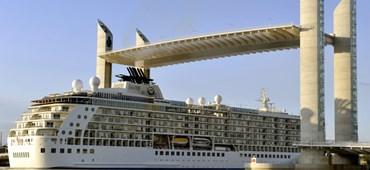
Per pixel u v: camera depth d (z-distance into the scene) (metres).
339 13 97.12
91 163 90.81
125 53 115.62
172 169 101.31
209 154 107.44
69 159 88.44
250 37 98.50
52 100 91.62
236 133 112.44
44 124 88.31
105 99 94.44
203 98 109.75
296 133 121.88
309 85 88.62
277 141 118.31
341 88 95.25
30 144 87.88
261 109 122.88
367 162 108.75
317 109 87.81
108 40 123.44
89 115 91.69
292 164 90.88
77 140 89.75
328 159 87.88
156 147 100.06
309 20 90.00
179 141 103.38
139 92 103.38
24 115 93.06
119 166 94.31
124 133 95.94
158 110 101.69
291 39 98.06
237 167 110.94
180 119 104.56
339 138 94.19
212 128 108.94
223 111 111.38
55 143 87.50
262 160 114.81
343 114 94.44
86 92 93.38
